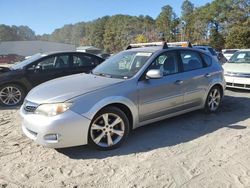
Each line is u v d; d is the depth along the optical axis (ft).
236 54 37.76
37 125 15.46
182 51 21.45
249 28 230.48
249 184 13.20
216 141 18.01
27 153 16.70
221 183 13.29
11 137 19.24
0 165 15.33
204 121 21.94
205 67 22.80
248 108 25.95
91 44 474.90
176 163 15.19
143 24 366.84
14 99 29.14
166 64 20.07
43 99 15.92
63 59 30.73
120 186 13.17
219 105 25.29
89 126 16.02
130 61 19.89
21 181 13.76
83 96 15.98
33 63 29.73
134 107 17.72
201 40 290.56
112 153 16.49
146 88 18.21
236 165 14.93
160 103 19.11
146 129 20.25
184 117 22.89
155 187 13.05
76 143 15.74
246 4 268.62
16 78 28.76
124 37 362.94
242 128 20.36
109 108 16.66
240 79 32.78
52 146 15.35
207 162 15.26
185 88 20.68
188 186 13.09
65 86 17.17
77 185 13.32
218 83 23.56
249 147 17.08
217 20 287.07
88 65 31.71
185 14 340.80
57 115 15.31
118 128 17.22
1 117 24.40
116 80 17.79
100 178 13.88
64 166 15.11
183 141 18.07
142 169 14.62
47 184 13.47
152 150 16.80
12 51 289.74
